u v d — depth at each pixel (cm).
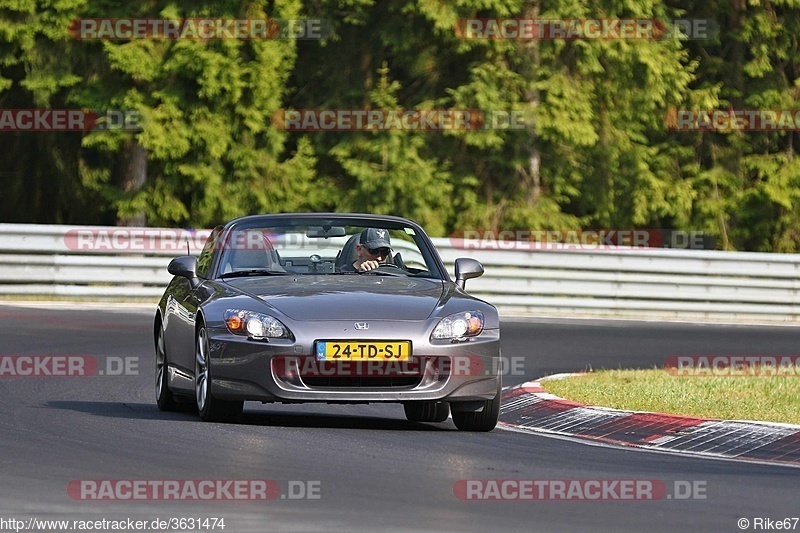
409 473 2112
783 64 9025
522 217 7750
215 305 2670
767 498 1998
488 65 7562
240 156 7225
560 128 7512
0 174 7806
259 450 2297
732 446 2559
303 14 7681
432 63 7869
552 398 3122
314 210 7600
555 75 7631
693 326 5656
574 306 6081
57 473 2023
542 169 7981
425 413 2983
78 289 5609
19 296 5559
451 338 2602
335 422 2848
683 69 8150
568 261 6075
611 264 6128
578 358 4362
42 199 7931
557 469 2212
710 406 3038
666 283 6188
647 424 2761
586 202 8256
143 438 2411
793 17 8900
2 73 7175
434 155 7844
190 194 7469
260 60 7075
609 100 7988
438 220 7656
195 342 2741
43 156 7738
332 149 7669
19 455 2189
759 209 8812
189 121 7069
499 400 2694
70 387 3356
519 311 6016
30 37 6856
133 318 5012
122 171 7406
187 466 2111
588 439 2694
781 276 6309
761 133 9081
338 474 2078
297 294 2694
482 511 1830
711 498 1981
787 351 4731
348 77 7894
